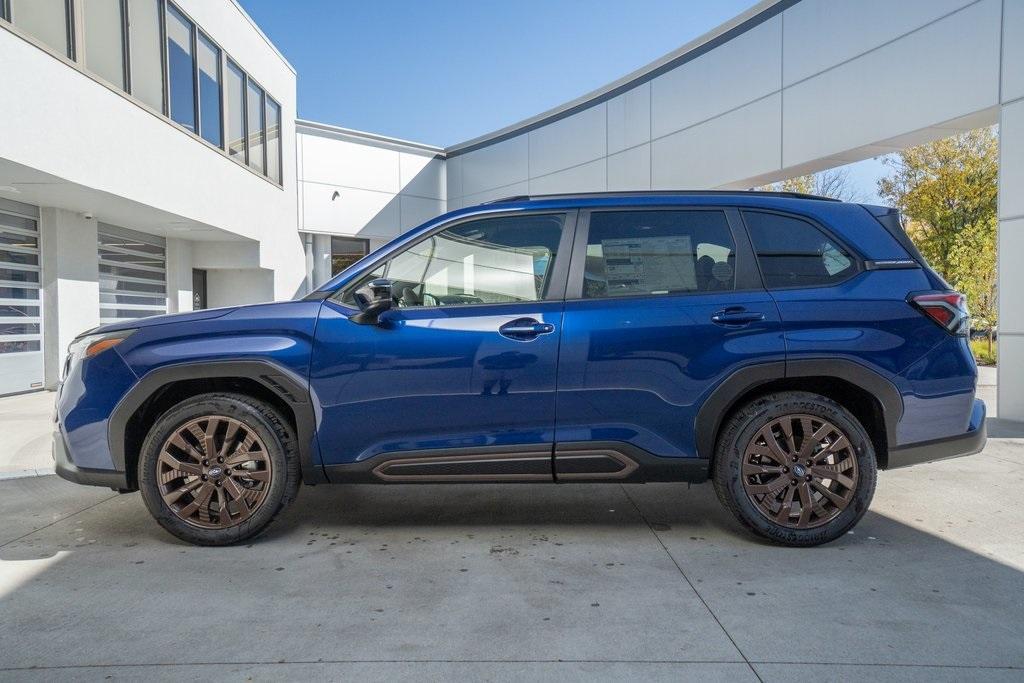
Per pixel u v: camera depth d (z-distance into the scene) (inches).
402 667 94.2
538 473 143.2
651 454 141.6
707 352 139.9
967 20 295.3
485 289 147.5
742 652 98.0
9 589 122.0
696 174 456.1
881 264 144.4
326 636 103.7
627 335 140.6
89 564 134.3
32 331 415.5
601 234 148.4
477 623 107.9
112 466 142.6
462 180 745.0
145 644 101.1
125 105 397.4
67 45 351.6
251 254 607.5
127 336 143.2
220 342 141.9
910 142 339.3
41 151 328.5
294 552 141.1
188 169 474.0
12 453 243.8
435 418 141.7
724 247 146.6
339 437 142.0
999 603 114.6
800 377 143.2
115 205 419.2
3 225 390.6
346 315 144.0
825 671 92.6
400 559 136.9
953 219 717.9
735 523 159.9
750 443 140.3
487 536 151.3
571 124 578.9
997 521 159.5
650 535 151.6
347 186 724.7
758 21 406.6
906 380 139.9
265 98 624.4
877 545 143.6
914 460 142.0
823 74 367.2
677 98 469.7
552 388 140.7
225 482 141.9
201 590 121.3
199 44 499.2
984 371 550.0
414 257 149.5
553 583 124.2
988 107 287.4
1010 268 281.3
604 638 102.6
